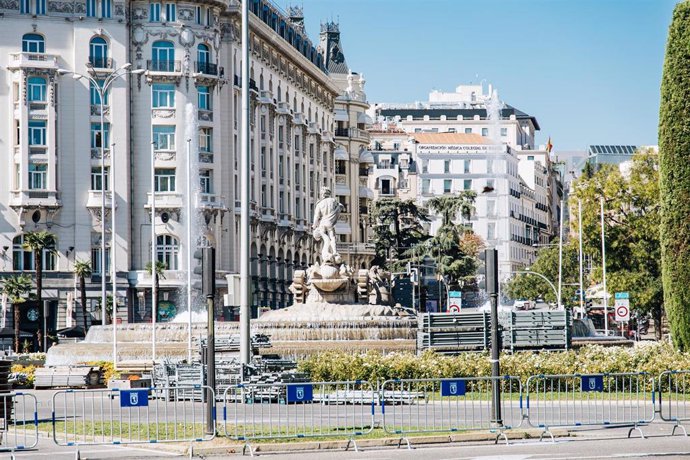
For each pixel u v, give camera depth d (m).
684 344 46.31
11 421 33.75
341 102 170.50
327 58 176.38
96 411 37.22
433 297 159.75
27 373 56.66
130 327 63.50
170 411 36.06
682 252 46.47
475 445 28.78
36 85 107.19
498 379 30.95
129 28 110.75
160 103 111.25
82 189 107.88
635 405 35.91
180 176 110.94
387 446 28.59
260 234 125.62
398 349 55.00
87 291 107.25
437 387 39.38
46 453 27.73
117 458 26.81
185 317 91.25
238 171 118.44
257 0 128.38
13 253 106.56
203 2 112.31
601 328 129.25
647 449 27.48
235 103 117.81
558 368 43.53
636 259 103.06
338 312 58.56
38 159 106.69
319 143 151.62
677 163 46.78
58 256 107.25
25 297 105.38
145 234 110.38
